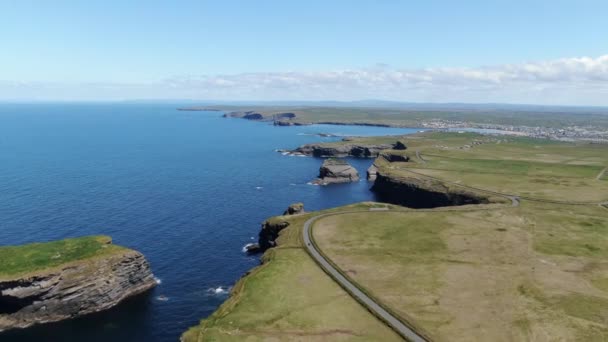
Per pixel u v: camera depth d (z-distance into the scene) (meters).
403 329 79.44
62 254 104.00
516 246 121.50
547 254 115.38
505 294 92.62
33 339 88.69
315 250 119.12
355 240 126.88
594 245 122.19
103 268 101.75
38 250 105.19
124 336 89.81
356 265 108.50
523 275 102.06
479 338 76.31
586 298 90.50
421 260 111.81
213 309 100.12
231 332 78.31
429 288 95.50
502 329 79.06
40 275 94.38
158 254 128.00
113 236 139.00
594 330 78.50
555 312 84.88
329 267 107.38
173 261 124.00
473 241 125.94
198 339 76.12
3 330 91.56
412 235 131.62
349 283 98.25
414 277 101.38
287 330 79.19
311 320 82.75
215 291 108.25
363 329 80.06
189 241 139.12
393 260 111.88
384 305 87.44
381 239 128.00
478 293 93.12
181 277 115.00
